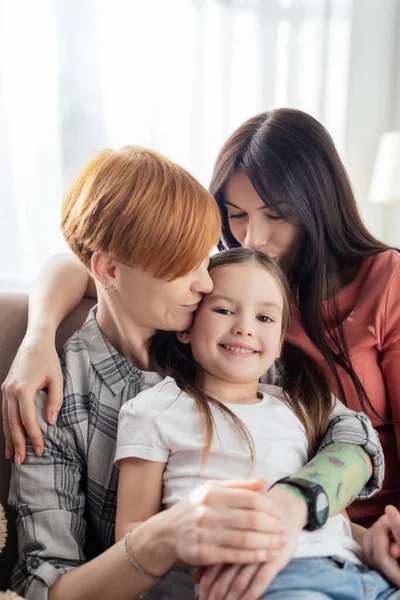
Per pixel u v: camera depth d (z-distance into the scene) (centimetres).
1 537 81
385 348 115
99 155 93
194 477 85
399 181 273
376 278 117
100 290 98
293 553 74
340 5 286
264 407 95
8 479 97
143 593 73
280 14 279
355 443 94
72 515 87
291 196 112
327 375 111
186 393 92
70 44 242
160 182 85
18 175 240
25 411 87
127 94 254
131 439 87
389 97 308
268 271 97
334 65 291
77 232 90
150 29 254
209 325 93
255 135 116
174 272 85
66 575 77
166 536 70
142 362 101
